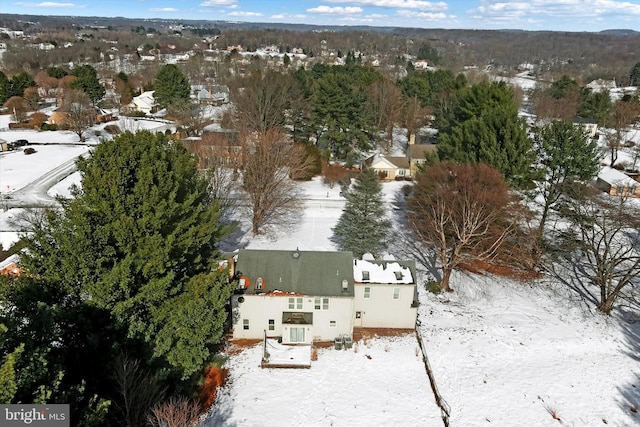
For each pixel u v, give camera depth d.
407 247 49.16
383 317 35.84
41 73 137.25
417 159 74.62
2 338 16.56
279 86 77.38
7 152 81.12
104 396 22.80
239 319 33.78
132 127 93.00
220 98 126.06
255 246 48.53
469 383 31.03
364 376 31.19
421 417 28.09
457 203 42.47
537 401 29.70
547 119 100.38
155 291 25.47
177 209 28.47
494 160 45.28
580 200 43.59
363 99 76.94
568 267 45.84
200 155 54.09
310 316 33.59
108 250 24.78
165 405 23.61
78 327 23.44
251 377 30.66
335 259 34.62
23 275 25.28
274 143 53.06
